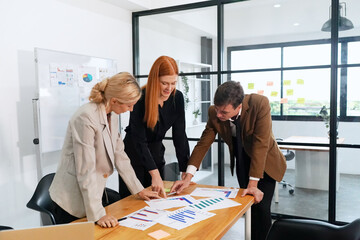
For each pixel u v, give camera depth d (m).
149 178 2.45
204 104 4.02
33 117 2.94
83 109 1.54
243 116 2.05
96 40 3.74
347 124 3.23
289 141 3.52
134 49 4.36
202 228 1.42
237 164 2.30
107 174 1.70
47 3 3.12
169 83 1.99
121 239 1.32
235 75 3.76
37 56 2.80
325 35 3.27
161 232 1.38
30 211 3.03
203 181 4.17
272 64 3.55
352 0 3.13
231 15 3.73
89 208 1.48
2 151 2.77
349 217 3.30
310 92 3.38
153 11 4.20
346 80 3.21
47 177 2.16
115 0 3.82
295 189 3.61
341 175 3.33
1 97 2.74
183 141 2.40
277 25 3.50
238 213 1.61
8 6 2.77
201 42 3.95
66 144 1.65
